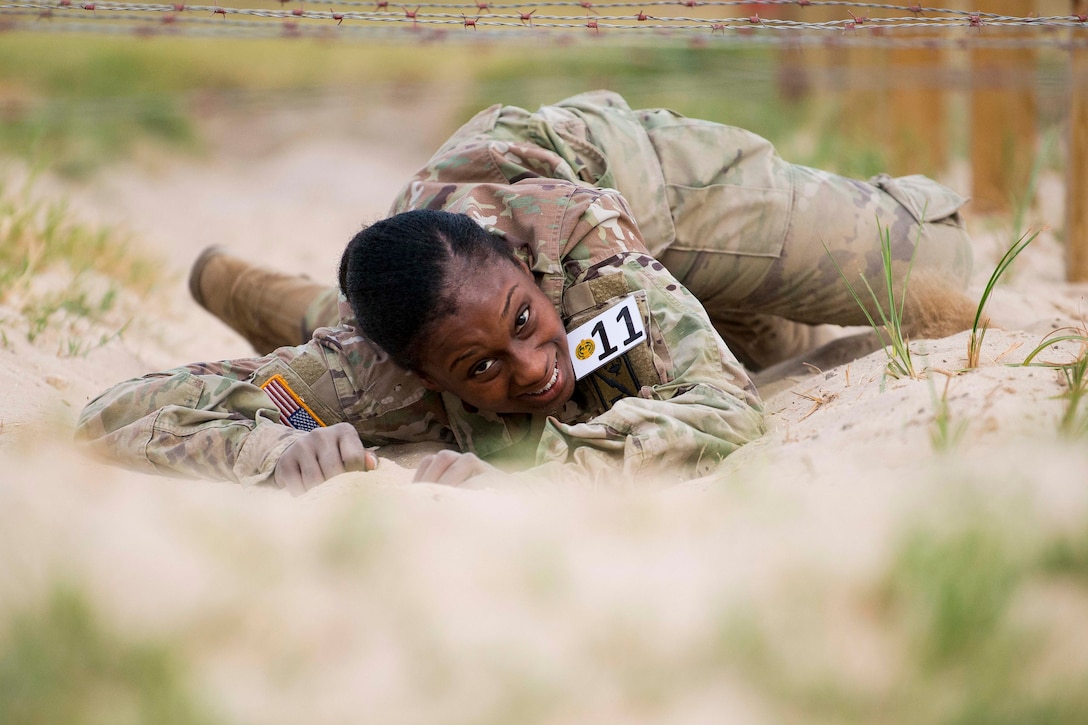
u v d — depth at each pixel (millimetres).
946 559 6457
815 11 29578
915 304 13664
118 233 27016
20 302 17656
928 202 14047
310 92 44594
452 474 9406
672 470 9938
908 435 8945
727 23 12922
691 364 10570
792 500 7988
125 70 43562
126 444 10445
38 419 11875
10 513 8164
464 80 44969
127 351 17281
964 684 5605
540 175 12297
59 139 37406
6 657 6027
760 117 34375
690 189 12867
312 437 9984
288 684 6066
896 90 28172
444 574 7195
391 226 10000
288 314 16516
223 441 10312
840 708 5574
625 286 10758
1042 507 7250
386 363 11320
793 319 14234
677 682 5867
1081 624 6141
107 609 6648
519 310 9961
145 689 5785
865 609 6488
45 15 11625
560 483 9555
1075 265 18797
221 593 6957
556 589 6902
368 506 8047
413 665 6184
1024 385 9641
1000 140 24453
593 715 5688
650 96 37469
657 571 7180
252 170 41406
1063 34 20859
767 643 6086
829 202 13297
